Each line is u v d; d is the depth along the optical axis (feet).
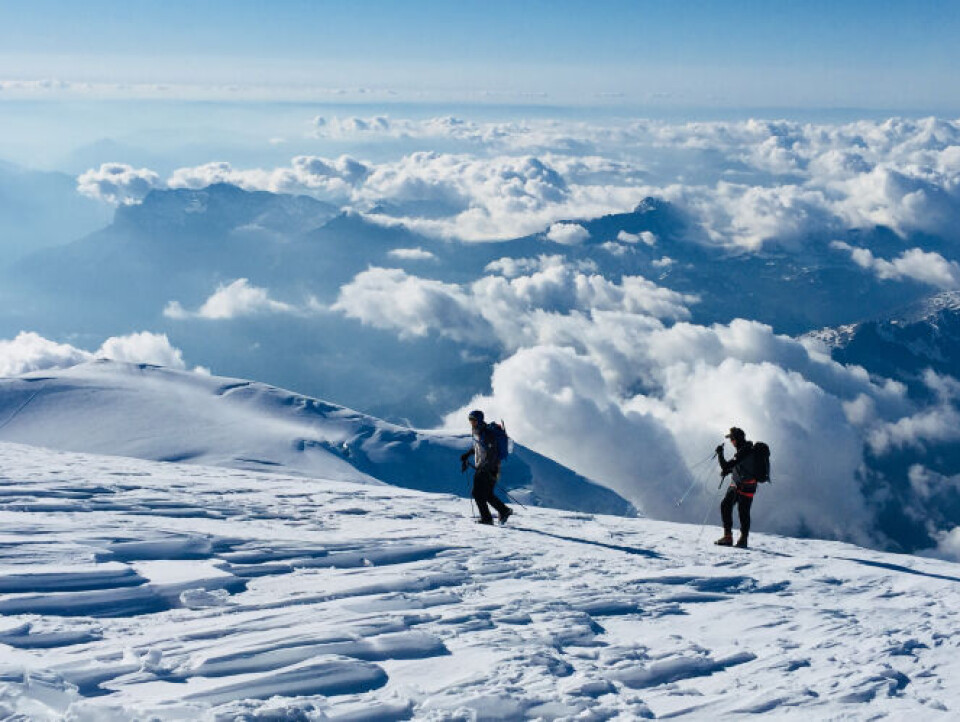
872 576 35.47
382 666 16.79
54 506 34.12
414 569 28.43
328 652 17.13
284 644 17.28
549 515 53.06
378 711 13.83
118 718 12.14
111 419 299.58
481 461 44.73
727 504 44.27
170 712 12.73
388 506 48.65
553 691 15.88
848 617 25.77
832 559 40.24
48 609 19.10
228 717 12.66
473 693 15.24
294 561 27.81
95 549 25.03
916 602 30.22
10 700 12.26
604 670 17.81
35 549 24.29
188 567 24.86
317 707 13.88
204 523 34.24
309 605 21.70
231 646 16.92
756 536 49.90
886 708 16.07
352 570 27.32
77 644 16.66
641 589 28.04
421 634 18.93
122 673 14.92
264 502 44.06
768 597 29.27
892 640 22.44
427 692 15.34
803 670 19.01
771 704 16.14
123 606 20.13
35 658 15.38
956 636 23.85
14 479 42.93
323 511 42.52
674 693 16.78
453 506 52.06
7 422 294.05
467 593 25.17
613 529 47.70
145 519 33.42
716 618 24.68
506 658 17.78
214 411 331.98
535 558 33.04
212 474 62.59
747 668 18.97
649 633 21.99
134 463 66.95
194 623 18.86
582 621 22.47
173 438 283.79
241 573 25.43
